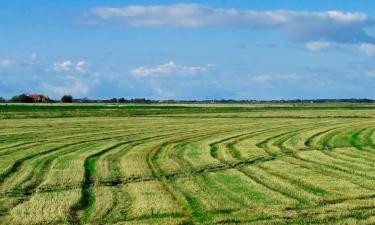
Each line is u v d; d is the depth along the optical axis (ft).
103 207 58.95
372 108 457.68
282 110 387.55
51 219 53.57
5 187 70.49
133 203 61.11
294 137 149.38
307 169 88.17
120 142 132.26
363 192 68.44
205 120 237.86
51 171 83.56
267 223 53.42
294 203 61.82
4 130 169.68
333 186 72.54
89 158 101.09
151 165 92.02
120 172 83.51
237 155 107.65
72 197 63.52
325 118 255.50
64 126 190.80
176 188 70.64
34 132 162.30
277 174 83.15
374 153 112.27
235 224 53.21
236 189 69.92
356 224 53.11
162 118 255.91
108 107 449.06
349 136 153.17
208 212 57.72
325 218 55.57
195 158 101.45
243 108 453.17
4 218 54.03
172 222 53.21
